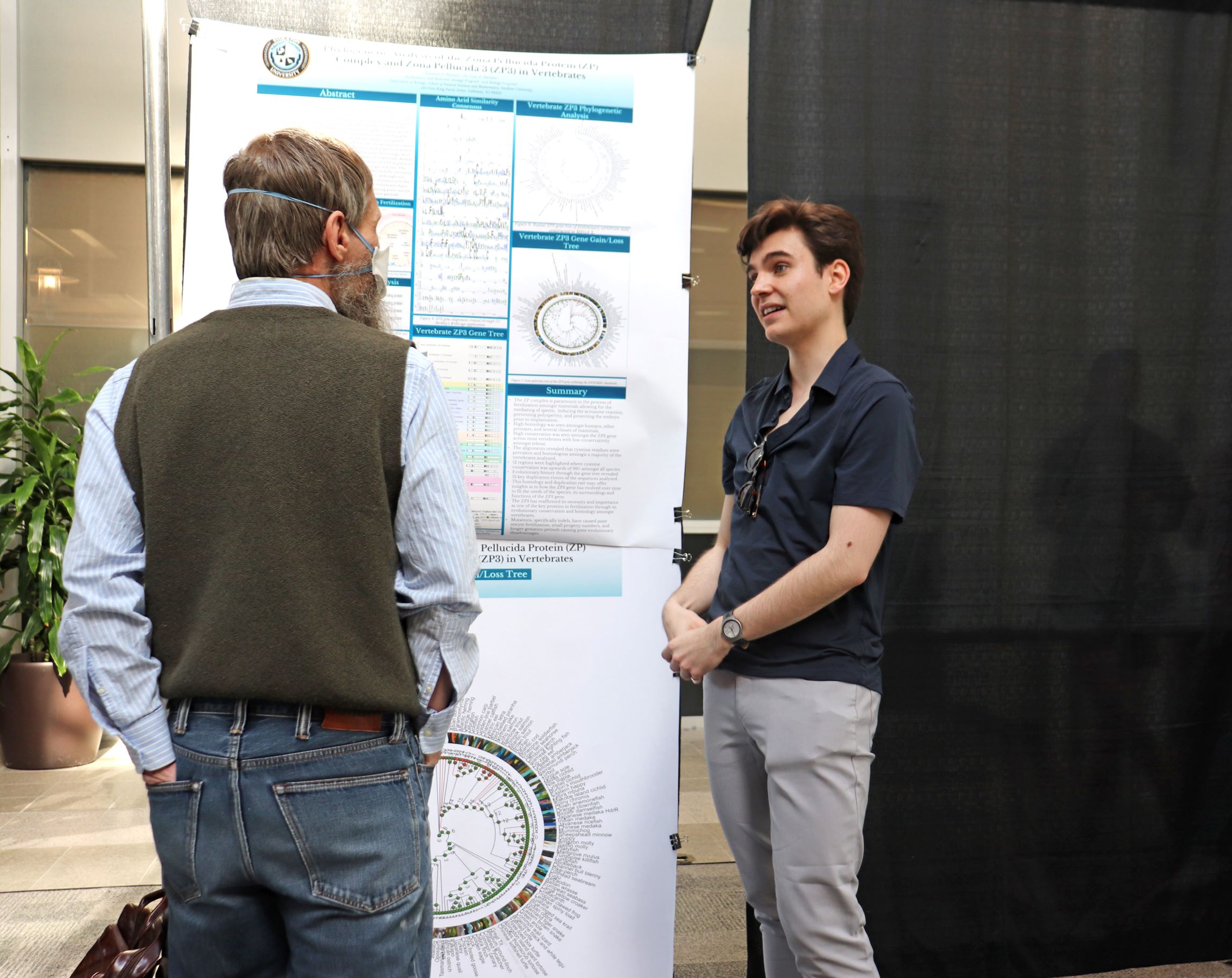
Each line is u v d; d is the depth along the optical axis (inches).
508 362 74.2
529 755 74.2
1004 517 85.0
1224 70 86.6
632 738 75.2
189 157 70.7
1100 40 85.0
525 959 74.0
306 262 44.2
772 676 60.6
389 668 40.7
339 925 40.1
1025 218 84.4
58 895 105.9
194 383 40.9
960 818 84.9
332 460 40.1
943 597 84.4
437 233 73.4
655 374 75.4
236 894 40.6
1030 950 86.0
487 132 73.8
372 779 40.6
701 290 175.0
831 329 63.7
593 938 74.6
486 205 73.8
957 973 85.0
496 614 74.2
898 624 84.1
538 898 74.3
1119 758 87.0
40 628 149.7
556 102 74.5
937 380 83.6
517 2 76.8
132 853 118.9
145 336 170.1
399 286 73.0
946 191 83.0
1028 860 85.9
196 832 39.4
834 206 64.1
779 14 80.5
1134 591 86.8
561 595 74.9
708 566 71.3
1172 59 86.1
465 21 76.3
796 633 60.4
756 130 80.5
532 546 74.7
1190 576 87.6
